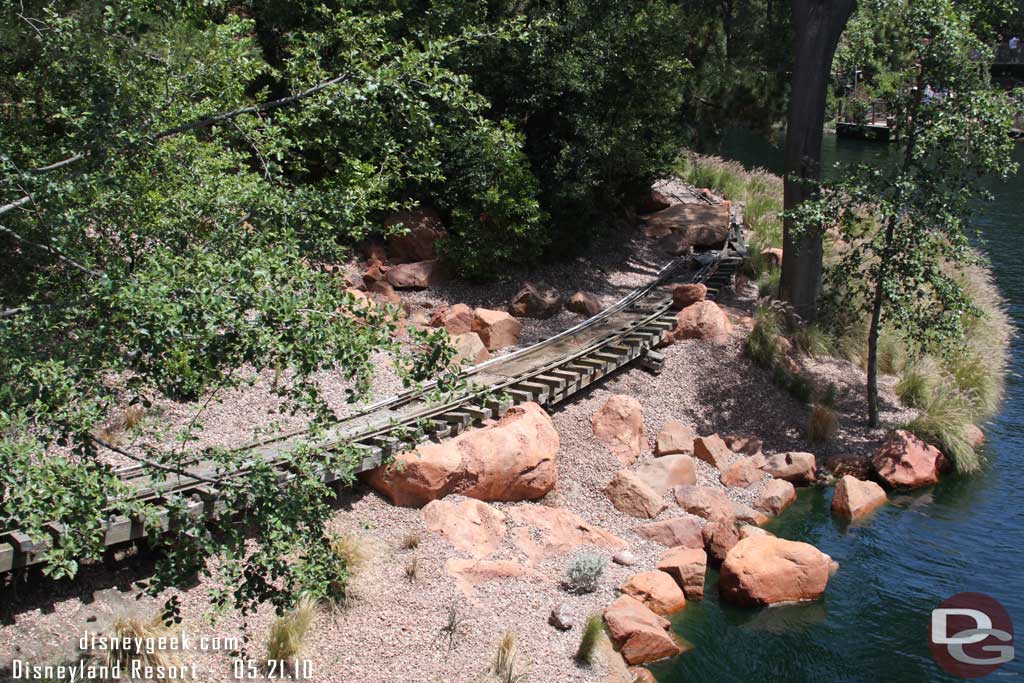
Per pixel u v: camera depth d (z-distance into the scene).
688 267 22.06
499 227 19.08
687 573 11.02
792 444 15.45
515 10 19.61
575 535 11.58
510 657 8.84
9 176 6.43
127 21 7.56
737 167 33.88
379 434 11.73
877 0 15.18
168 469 6.66
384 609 9.30
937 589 11.38
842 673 9.60
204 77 8.23
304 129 8.39
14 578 8.65
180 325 5.64
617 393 15.61
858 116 17.00
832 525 13.15
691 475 13.75
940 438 15.41
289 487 6.94
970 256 14.70
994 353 19.39
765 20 26.86
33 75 8.16
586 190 20.62
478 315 16.77
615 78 20.73
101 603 8.75
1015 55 49.38
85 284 6.51
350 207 8.12
